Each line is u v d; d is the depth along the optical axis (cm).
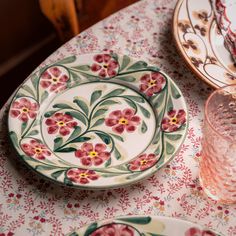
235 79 80
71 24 109
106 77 82
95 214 65
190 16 89
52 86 80
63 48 90
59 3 104
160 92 77
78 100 79
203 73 79
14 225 64
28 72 191
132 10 99
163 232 58
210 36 88
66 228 64
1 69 187
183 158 72
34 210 66
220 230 62
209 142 62
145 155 69
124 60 82
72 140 73
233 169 63
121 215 63
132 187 68
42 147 71
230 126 71
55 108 78
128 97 79
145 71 81
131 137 73
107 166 68
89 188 63
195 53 83
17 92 77
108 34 93
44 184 69
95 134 74
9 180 69
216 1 92
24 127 73
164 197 67
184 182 69
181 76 85
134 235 58
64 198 67
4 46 183
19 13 179
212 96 64
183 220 58
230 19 92
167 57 89
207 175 66
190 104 80
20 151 68
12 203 67
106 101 79
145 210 66
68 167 68
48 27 195
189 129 75
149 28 95
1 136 75
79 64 83
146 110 77
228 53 85
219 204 66
